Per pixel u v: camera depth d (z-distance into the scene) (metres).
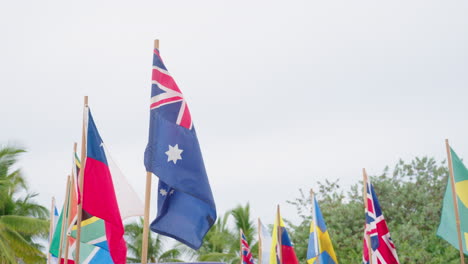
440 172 40.88
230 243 52.03
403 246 35.34
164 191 13.11
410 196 39.44
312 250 25.00
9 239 34.78
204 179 13.03
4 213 36.53
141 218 50.31
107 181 14.78
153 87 13.32
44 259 35.78
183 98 13.39
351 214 38.94
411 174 41.22
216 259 49.34
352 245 37.47
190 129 13.24
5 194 35.78
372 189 21.72
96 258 18.02
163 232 12.90
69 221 16.89
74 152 17.36
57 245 20.98
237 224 53.06
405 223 38.16
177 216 13.04
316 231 24.66
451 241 19.70
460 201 19.62
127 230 50.09
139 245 49.44
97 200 14.57
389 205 39.97
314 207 25.00
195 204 13.09
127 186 16.41
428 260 34.81
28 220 34.84
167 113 13.22
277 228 25.69
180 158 13.01
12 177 37.38
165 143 13.05
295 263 25.81
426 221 38.66
